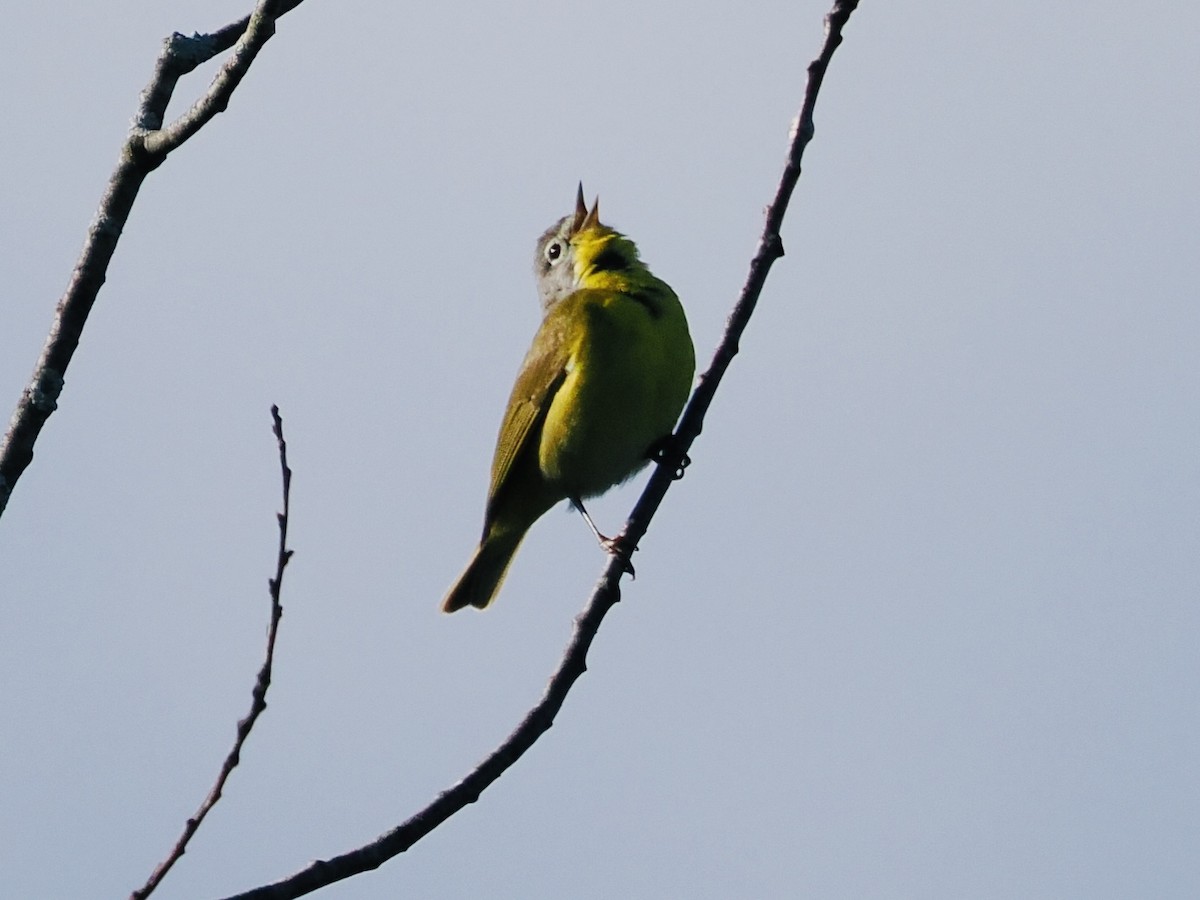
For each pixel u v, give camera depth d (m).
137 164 7.86
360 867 7.11
